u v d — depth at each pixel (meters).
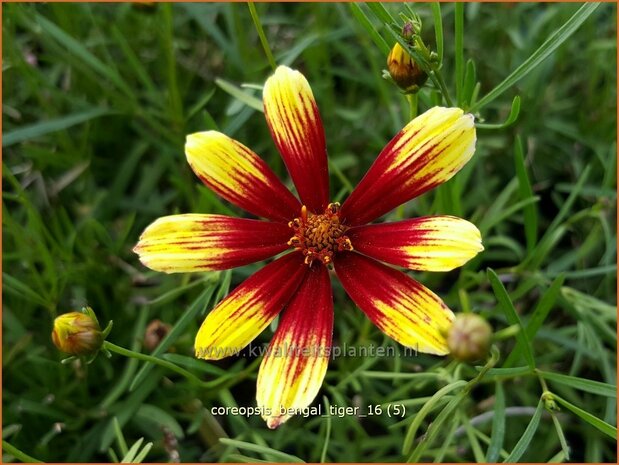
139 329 0.13
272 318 0.10
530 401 0.13
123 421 0.12
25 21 0.16
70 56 0.16
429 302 0.09
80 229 0.15
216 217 0.10
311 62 0.16
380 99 0.17
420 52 0.10
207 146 0.10
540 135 0.17
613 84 0.17
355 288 0.10
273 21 0.17
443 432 0.13
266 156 0.17
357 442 0.13
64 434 0.14
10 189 0.16
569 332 0.14
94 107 0.16
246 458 0.10
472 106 0.10
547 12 0.16
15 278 0.15
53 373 0.14
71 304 0.15
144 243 0.09
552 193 0.16
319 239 0.10
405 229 0.09
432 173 0.09
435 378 0.12
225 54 0.17
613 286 0.15
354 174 0.17
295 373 0.09
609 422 0.12
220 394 0.13
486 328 0.08
